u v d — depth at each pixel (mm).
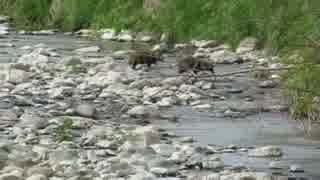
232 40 35438
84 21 45781
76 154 16078
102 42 40031
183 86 25109
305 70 19609
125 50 35594
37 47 36938
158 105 22719
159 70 29422
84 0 45969
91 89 25156
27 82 26500
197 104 22844
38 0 48344
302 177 14922
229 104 22797
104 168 14969
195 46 36625
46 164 15023
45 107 21984
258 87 25641
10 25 48031
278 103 22641
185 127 19672
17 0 49625
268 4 33875
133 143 17297
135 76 27734
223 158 16344
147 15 41969
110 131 18328
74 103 22734
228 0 37469
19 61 31953
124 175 14492
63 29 46094
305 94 19859
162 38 39312
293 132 19078
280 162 16094
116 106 22391
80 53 34938
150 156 16125
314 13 22422
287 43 21297
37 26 47062
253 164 15898
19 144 16797
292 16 25125
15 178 13797
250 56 32406
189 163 15586
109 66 29906
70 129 18781
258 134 18812
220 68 29750
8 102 22547
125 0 44250
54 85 25656
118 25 42906
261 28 34219
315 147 17500
